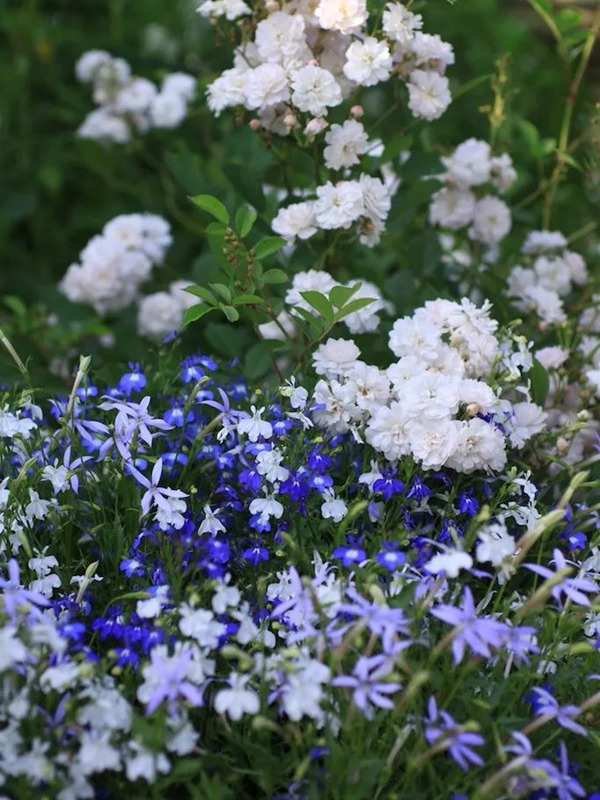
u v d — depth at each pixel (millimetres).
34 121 1755
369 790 952
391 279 1293
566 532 1089
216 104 1194
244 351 1272
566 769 953
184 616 981
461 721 989
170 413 1100
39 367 1344
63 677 940
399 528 1052
